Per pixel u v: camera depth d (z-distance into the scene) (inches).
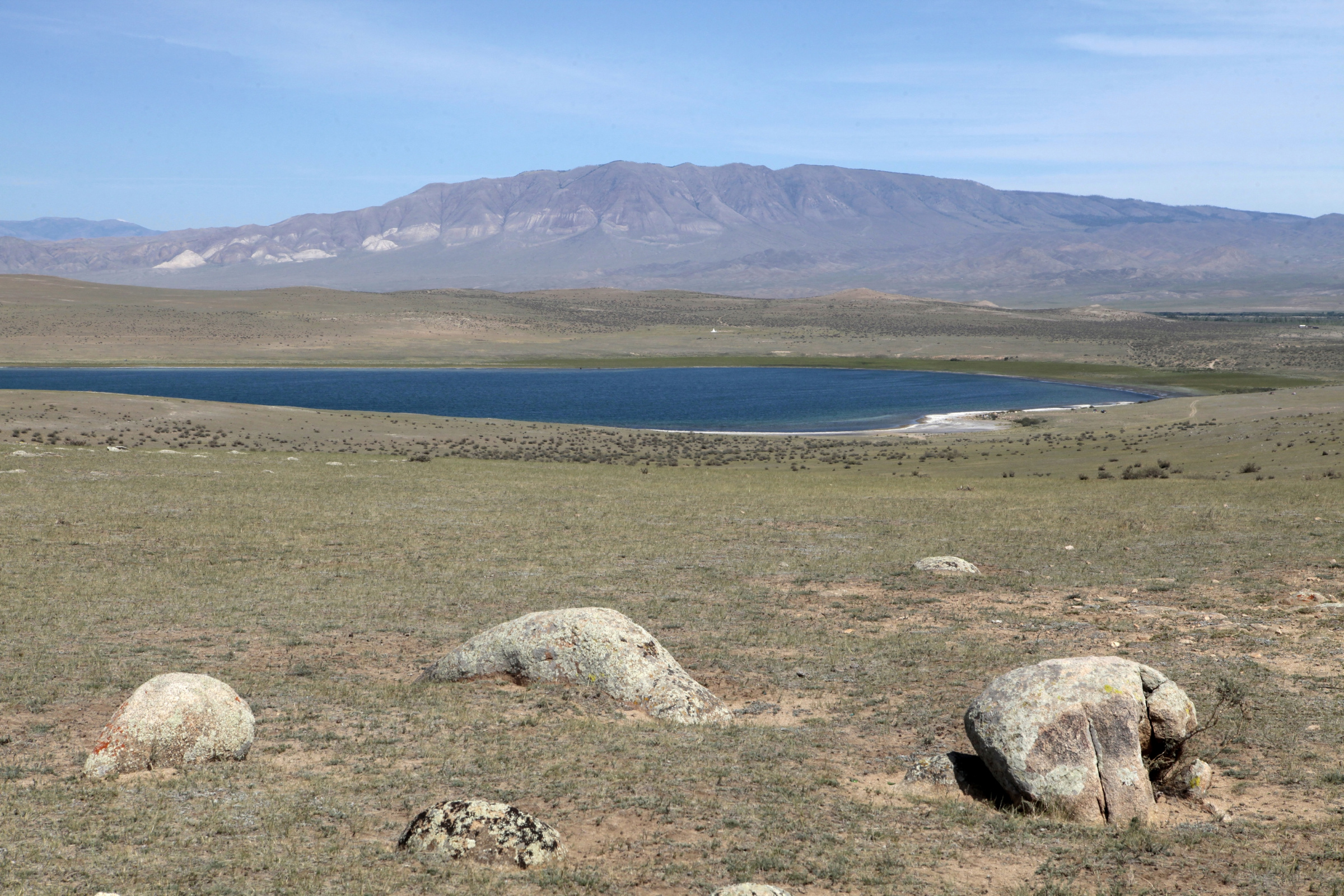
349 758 505.0
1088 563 1151.6
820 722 590.2
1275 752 503.8
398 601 976.9
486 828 386.9
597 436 4340.6
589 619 635.5
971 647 765.3
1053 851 388.8
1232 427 3641.7
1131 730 429.4
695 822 422.6
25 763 483.8
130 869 360.8
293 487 1915.6
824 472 2864.2
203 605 938.1
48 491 1691.7
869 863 378.3
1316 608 848.9
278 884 350.3
